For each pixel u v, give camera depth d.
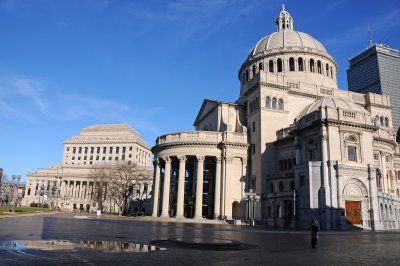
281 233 34.56
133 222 48.78
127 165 108.31
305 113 58.66
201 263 14.16
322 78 79.88
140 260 14.45
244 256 16.69
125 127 178.25
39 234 24.36
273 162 63.03
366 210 47.25
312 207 46.78
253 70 85.44
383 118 74.56
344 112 50.31
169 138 68.00
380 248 21.16
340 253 18.50
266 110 65.12
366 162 49.44
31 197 162.75
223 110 72.69
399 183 71.56
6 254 14.75
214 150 65.19
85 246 18.59
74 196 151.75
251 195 51.44
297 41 83.81
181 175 64.62
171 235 27.28
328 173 47.03
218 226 44.88
